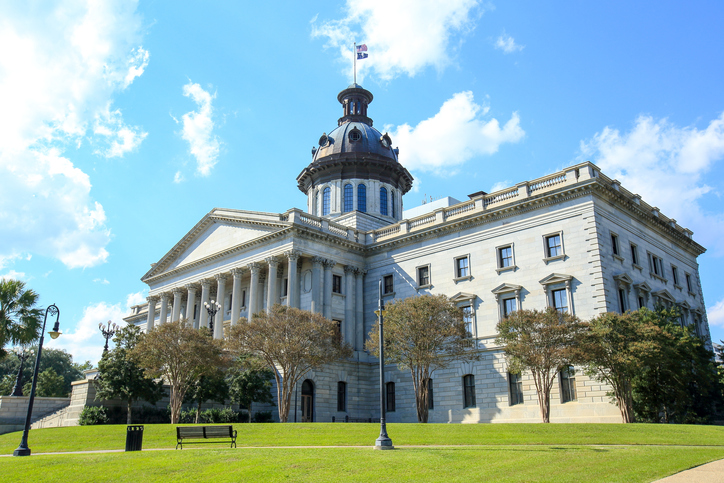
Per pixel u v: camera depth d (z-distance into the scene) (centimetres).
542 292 4584
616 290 4425
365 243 6134
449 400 4969
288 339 4203
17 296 4434
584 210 4484
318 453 2181
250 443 2758
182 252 6856
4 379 9469
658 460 1891
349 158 7081
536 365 3762
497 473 1720
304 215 5638
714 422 4153
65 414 4803
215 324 5972
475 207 5269
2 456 2584
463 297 5034
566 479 1598
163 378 4869
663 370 3725
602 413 4050
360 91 7981
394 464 1898
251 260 5791
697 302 5772
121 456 2291
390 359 4434
